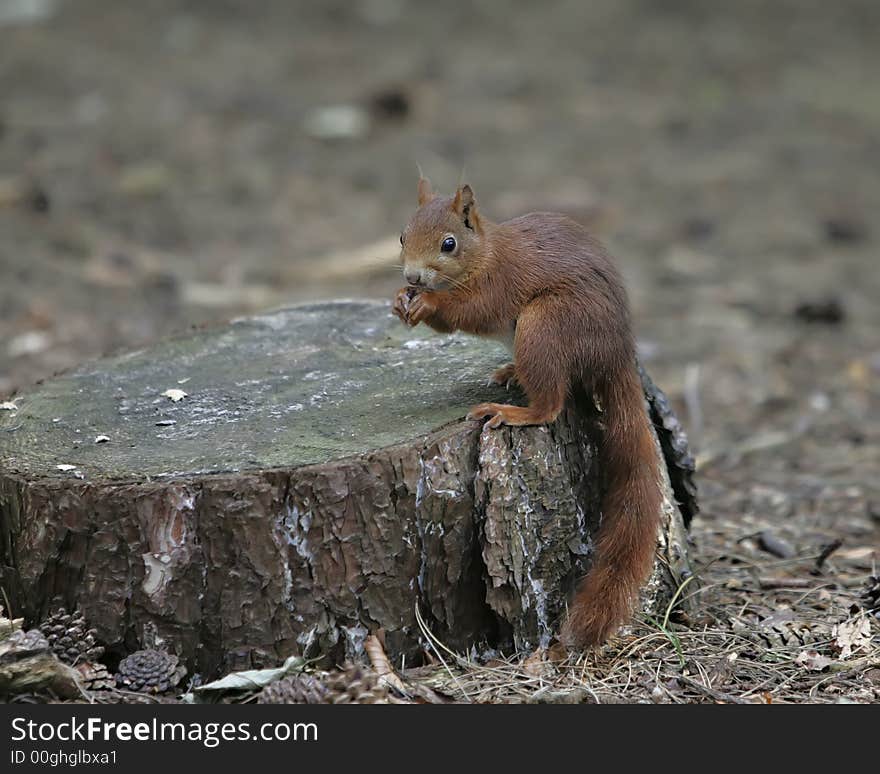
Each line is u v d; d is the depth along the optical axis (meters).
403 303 8.84
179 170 26.56
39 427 9.07
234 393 9.55
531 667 8.70
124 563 8.20
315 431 8.72
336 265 21.61
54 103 30.20
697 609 9.92
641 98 33.88
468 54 36.75
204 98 31.30
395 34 38.38
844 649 9.35
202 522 8.09
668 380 17.75
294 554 8.19
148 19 38.16
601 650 9.01
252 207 25.00
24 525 8.31
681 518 9.95
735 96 34.12
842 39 39.06
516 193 26.14
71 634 8.29
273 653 8.30
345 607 8.30
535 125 31.34
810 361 18.66
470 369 9.81
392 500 8.27
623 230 25.05
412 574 8.47
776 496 13.40
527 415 8.62
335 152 28.67
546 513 8.80
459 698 8.39
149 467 8.32
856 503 13.16
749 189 27.64
